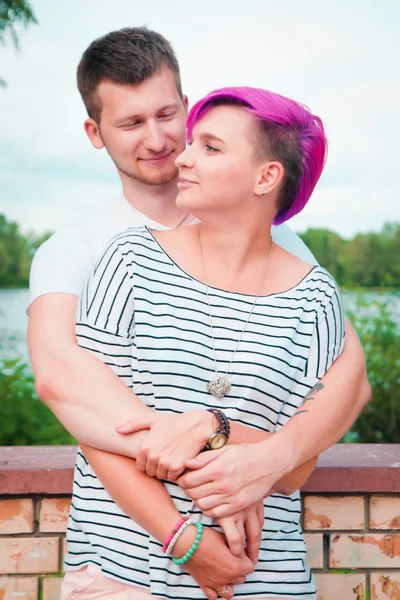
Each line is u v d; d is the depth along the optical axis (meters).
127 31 2.63
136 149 2.59
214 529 1.99
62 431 4.28
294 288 2.16
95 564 2.03
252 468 1.97
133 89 2.55
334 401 2.14
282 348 2.06
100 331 2.07
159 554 1.98
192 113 2.13
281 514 2.12
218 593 1.99
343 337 2.24
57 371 2.08
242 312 2.08
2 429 4.21
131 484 1.98
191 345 2.02
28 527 2.61
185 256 2.14
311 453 2.09
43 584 2.62
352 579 2.67
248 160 2.07
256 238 2.16
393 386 4.64
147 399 2.04
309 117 2.15
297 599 2.08
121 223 2.63
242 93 2.08
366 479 2.62
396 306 5.07
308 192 2.20
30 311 2.38
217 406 2.02
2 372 4.41
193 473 1.94
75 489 2.13
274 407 2.07
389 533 2.67
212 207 2.08
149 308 2.04
